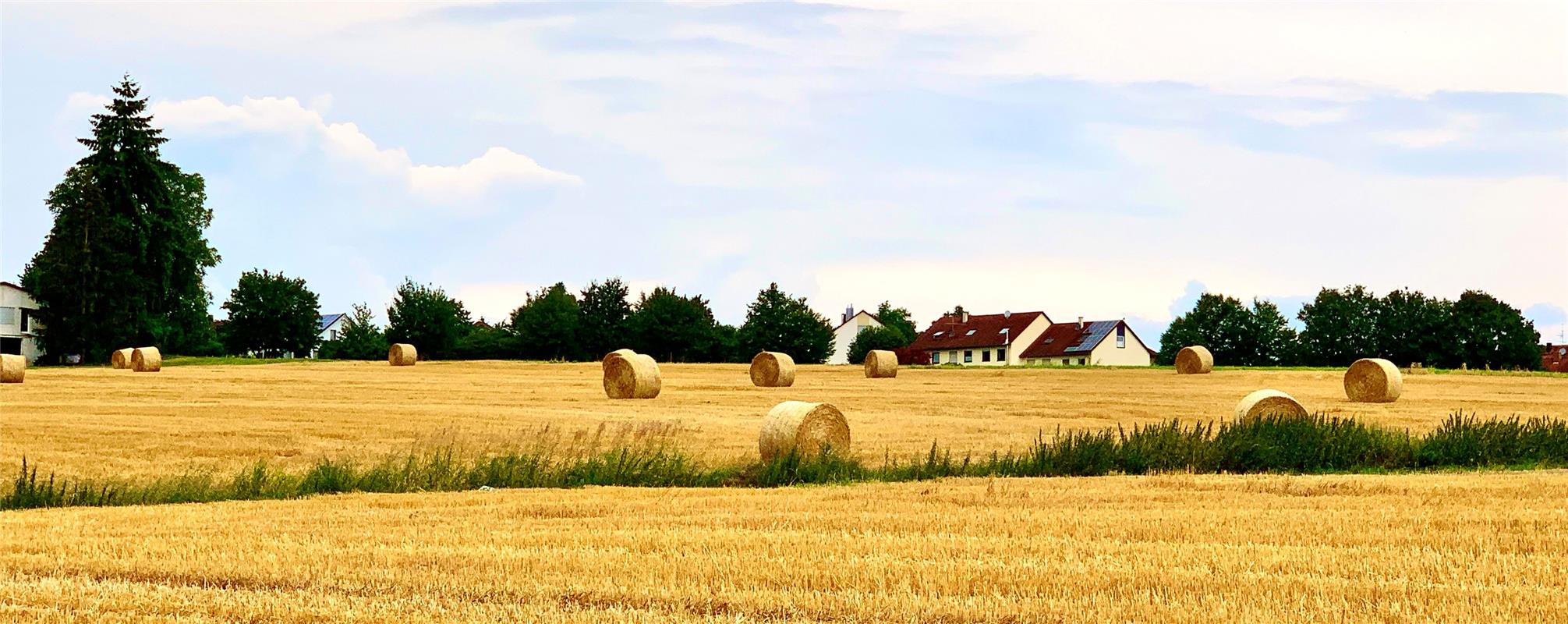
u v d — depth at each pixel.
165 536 13.27
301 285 109.62
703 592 10.30
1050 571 10.95
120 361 62.44
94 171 79.19
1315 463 22.06
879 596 10.11
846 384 52.56
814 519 14.23
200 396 41.81
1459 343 97.00
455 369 64.88
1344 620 9.30
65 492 17.91
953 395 43.81
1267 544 12.34
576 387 49.03
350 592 10.50
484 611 9.85
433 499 16.84
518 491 17.94
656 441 25.92
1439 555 11.71
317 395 42.81
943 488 17.55
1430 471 21.91
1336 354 102.69
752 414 34.59
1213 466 21.41
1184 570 10.97
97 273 76.00
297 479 19.39
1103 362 106.88
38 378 52.97
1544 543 12.39
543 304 96.19
